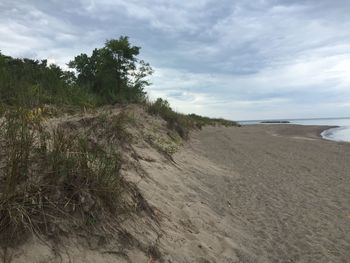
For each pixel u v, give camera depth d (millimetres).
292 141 26234
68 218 3641
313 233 6352
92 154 4973
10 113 4992
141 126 11508
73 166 4047
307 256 5418
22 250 3139
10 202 3314
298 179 11055
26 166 3744
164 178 7289
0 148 3994
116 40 16750
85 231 3668
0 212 3199
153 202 5512
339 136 42125
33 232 3307
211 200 7332
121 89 16422
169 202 5992
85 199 3861
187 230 5242
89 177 4086
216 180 9375
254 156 15547
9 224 3193
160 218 5082
